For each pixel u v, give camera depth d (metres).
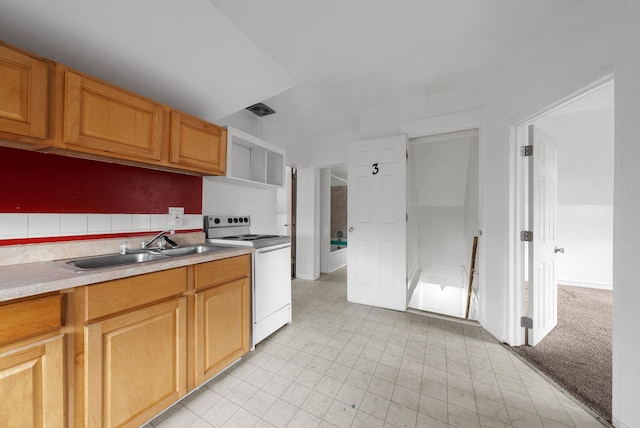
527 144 2.03
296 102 2.73
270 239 2.21
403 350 1.98
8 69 1.01
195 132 1.81
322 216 4.72
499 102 2.13
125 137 1.40
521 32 1.67
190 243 2.11
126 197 1.73
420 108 2.65
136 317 1.19
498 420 1.30
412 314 2.68
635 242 1.14
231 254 1.72
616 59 1.23
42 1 1.12
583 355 1.88
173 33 1.44
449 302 4.34
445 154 3.69
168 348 1.33
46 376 0.93
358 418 1.32
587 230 3.69
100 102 1.29
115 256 1.54
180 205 2.08
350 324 2.44
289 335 2.23
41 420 0.92
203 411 1.36
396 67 2.08
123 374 1.14
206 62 1.70
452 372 1.70
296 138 3.86
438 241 4.33
